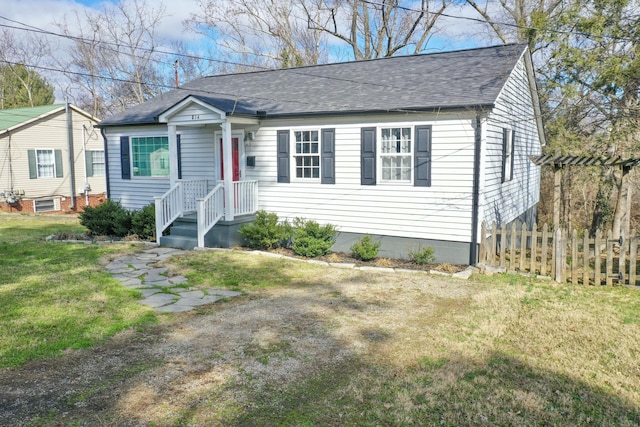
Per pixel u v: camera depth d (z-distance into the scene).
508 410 4.41
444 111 10.32
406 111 10.65
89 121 25.58
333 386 4.85
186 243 12.46
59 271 9.66
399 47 27.16
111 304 7.49
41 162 23.70
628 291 8.71
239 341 6.03
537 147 17.59
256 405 4.45
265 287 8.76
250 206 13.00
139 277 9.33
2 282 8.73
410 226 11.13
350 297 8.16
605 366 5.40
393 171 11.39
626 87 14.23
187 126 14.62
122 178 16.38
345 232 11.98
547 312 7.37
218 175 14.31
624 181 12.85
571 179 18.66
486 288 8.83
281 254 11.73
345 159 11.75
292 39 28.73
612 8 14.20
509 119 12.52
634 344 6.04
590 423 4.21
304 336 6.24
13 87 40.88
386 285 8.99
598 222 16.95
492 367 5.34
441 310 7.45
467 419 4.24
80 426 4.02
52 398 4.50
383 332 6.43
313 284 9.04
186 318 6.92
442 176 10.65
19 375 4.98
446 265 10.42
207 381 4.91
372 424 4.16
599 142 15.71
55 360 5.37
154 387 4.75
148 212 13.84
